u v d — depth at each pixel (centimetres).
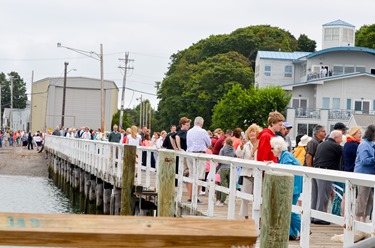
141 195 1702
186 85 8412
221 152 1561
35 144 6731
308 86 6366
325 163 1257
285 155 1046
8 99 17725
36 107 9294
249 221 371
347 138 1229
